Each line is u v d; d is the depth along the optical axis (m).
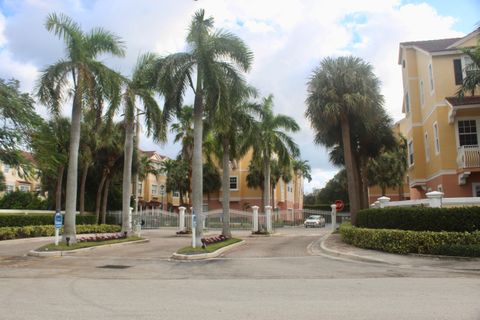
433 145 25.69
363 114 23.78
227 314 7.19
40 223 31.31
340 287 9.84
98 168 38.22
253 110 27.56
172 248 22.06
